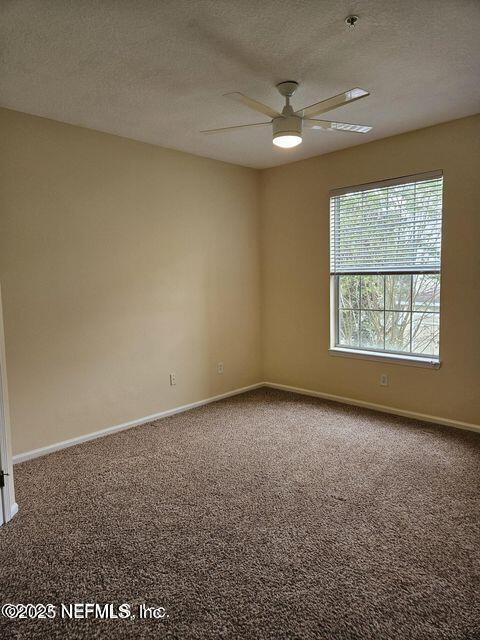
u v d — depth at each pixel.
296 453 3.36
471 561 2.09
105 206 3.75
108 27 2.16
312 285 4.80
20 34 2.21
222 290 4.84
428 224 3.90
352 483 2.87
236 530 2.37
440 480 2.89
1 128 3.12
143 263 4.07
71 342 3.58
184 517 2.50
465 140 3.58
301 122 2.75
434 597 1.86
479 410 3.71
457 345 3.79
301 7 2.03
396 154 4.00
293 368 5.10
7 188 3.16
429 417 4.02
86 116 3.35
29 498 2.74
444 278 3.81
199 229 4.55
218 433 3.82
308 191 4.72
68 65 2.54
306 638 1.67
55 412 3.51
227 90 2.92
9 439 2.51
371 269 4.32
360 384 4.51
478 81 2.86
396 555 2.14
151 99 3.05
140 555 2.17
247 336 5.18
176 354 4.41
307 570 2.04
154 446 3.55
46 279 3.40
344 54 2.48
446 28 2.23
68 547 2.24
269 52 2.44
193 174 4.46
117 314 3.89
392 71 2.70
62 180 3.46
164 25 2.16
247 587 1.94
